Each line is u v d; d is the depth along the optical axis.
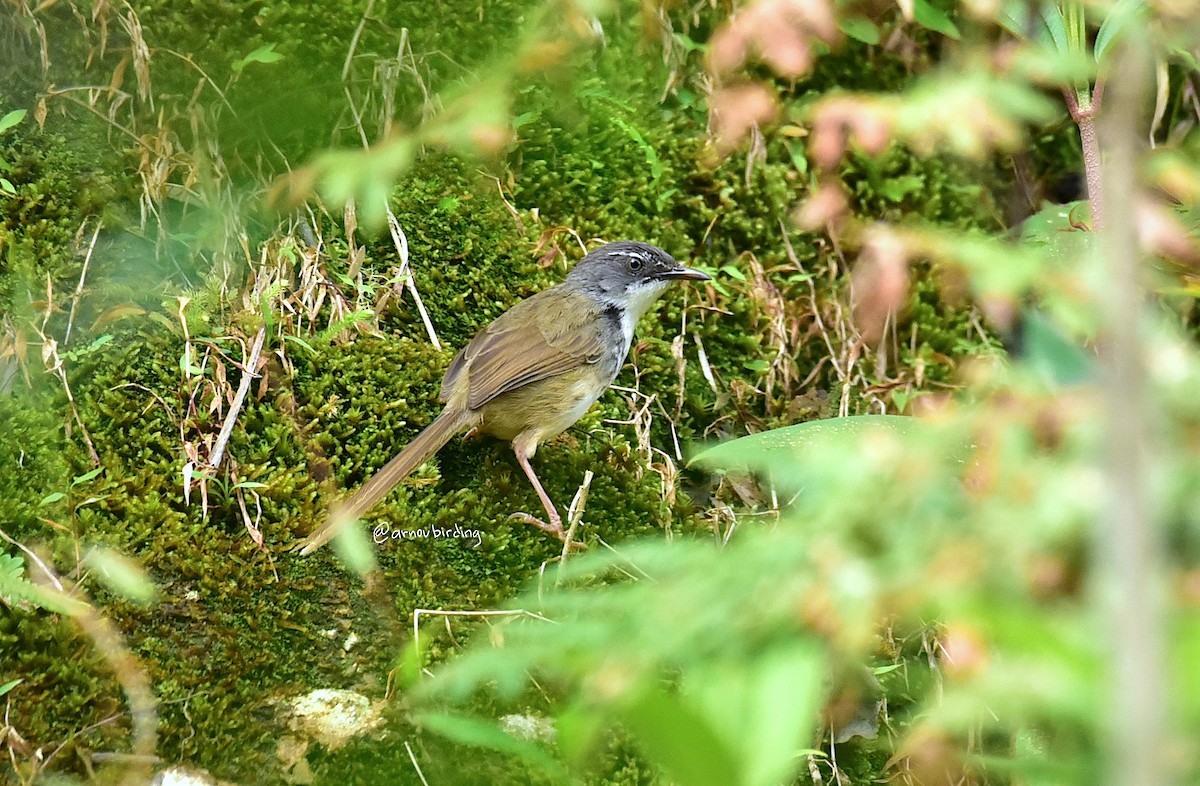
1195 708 2.72
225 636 8.27
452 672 3.66
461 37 11.03
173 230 10.04
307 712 8.23
